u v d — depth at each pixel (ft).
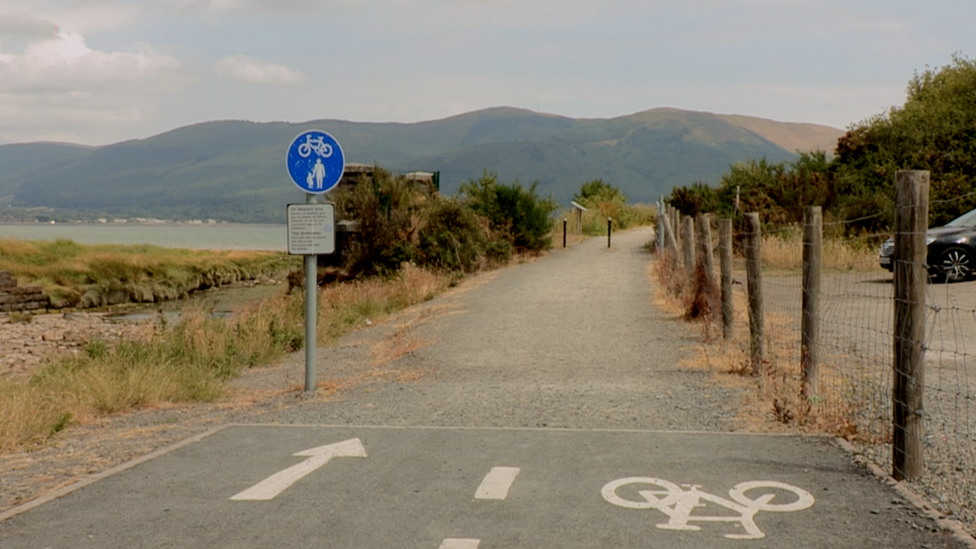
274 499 17.08
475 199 99.86
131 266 139.74
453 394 30.63
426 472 18.97
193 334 46.75
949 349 34.22
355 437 22.89
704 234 45.83
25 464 21.83
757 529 14.73
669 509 15.96
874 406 23.65
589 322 49.06
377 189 84.58
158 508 16.63
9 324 87.10
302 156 31.37
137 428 26.61
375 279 76.48
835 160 95.35
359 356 43.78
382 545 14.19
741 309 47.47
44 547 14.47
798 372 29.96
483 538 14.44
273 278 174.19
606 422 24.72
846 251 70.90
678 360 35.65
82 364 42.55
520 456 20.31
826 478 17.88
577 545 14.05
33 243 157.99
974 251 59.16
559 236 133.28
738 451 20.35
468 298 65.26
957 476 17.84
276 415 27.81
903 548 13.66
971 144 87.86
